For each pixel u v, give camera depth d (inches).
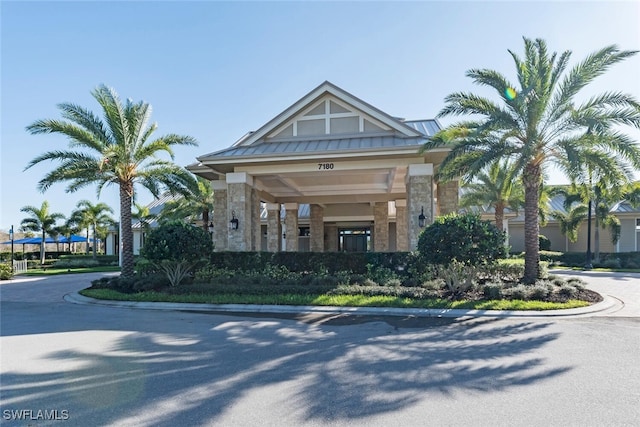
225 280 555.5
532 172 526.3
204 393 188.2
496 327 338.6
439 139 530.0
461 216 486.6
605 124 440.8
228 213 649.6
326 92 662.5
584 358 244.4
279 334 314.5
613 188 498.9
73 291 610.9
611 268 991.6
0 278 817.5
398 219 928.3
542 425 154.4
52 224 1467.8
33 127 546.9
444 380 205.3
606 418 160.6
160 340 294.8
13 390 194.4
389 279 535.8
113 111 596.4
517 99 458.6
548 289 461.4
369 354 255.3
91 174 599.8
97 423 157.6
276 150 636.7
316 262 592.7
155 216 1256.2
